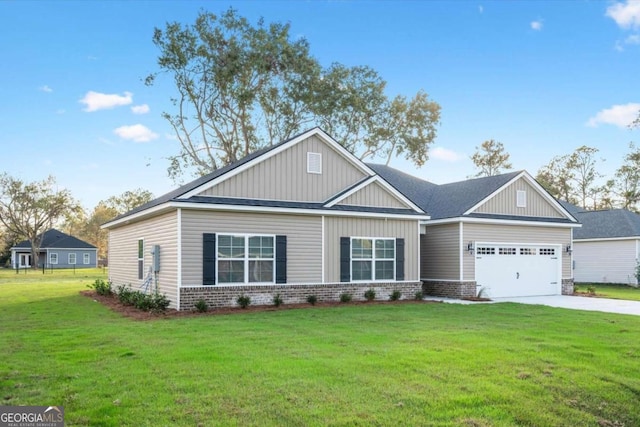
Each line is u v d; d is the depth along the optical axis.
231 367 7.09
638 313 14.53
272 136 35.44
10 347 8.58
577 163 53.47
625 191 50.97
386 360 7.60
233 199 15.60
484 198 20.86
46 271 52.16
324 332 10.29
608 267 31.28
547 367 7.44
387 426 5.15
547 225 22.31
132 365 7.21
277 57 31.62
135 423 5.06
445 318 12.82
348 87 34.41
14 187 61.75
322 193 17.42
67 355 7.89
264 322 11.91
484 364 7.48
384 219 18.38
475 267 20.47
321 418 5.27
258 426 5.04
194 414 5.31
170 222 15.38
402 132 38.44
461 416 5.48
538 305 16.64
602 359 8.02
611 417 5.86
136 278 19.06
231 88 31.64
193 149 34.06
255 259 15.77
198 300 14.63
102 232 79.56
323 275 16.98
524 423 5.46
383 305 16.39
